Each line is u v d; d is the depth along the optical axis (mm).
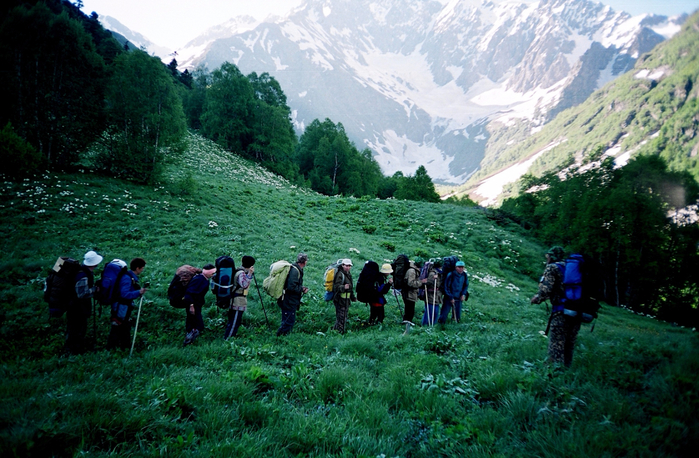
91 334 8344
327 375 5301
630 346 8328
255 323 10289
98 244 15328
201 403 4336
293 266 9117
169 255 15312
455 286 11078
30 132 20891
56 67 21422
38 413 3654
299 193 41875
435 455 3506
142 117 23891
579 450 3244
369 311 12719
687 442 3422
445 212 39594
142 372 5695
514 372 5523
